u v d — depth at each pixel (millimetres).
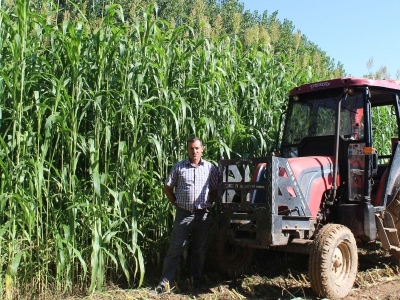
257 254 6336
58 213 4742
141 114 5246
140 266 4832
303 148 5789
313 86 5652
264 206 4660
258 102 6762
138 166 5312
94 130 5047
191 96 5910
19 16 4391
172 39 5637
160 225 5375
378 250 7051
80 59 5043
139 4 5738
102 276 4617
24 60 4434
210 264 5539
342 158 5336
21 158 4445
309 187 4984
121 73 5188
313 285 4594
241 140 6309
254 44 7453
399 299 4543
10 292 4234
